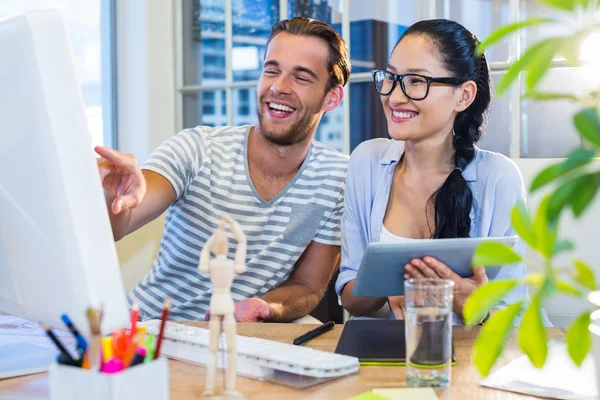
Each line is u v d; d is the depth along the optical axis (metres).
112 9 2.83
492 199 1.67
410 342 0.93
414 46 1.60
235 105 2.79
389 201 1.75
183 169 1.84
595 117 0.44
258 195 1.88
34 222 0.87
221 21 2.79
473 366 1.03
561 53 0.49
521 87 2.26
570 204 0.45
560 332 1.23
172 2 2.85
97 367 0.73
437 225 1.66
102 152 1.27
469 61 1.61
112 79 2.85
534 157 2.26
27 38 0.82
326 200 1.89
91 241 0.85
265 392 0.91
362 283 1.22
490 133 2.32
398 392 0.87
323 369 0.95
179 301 1.92
